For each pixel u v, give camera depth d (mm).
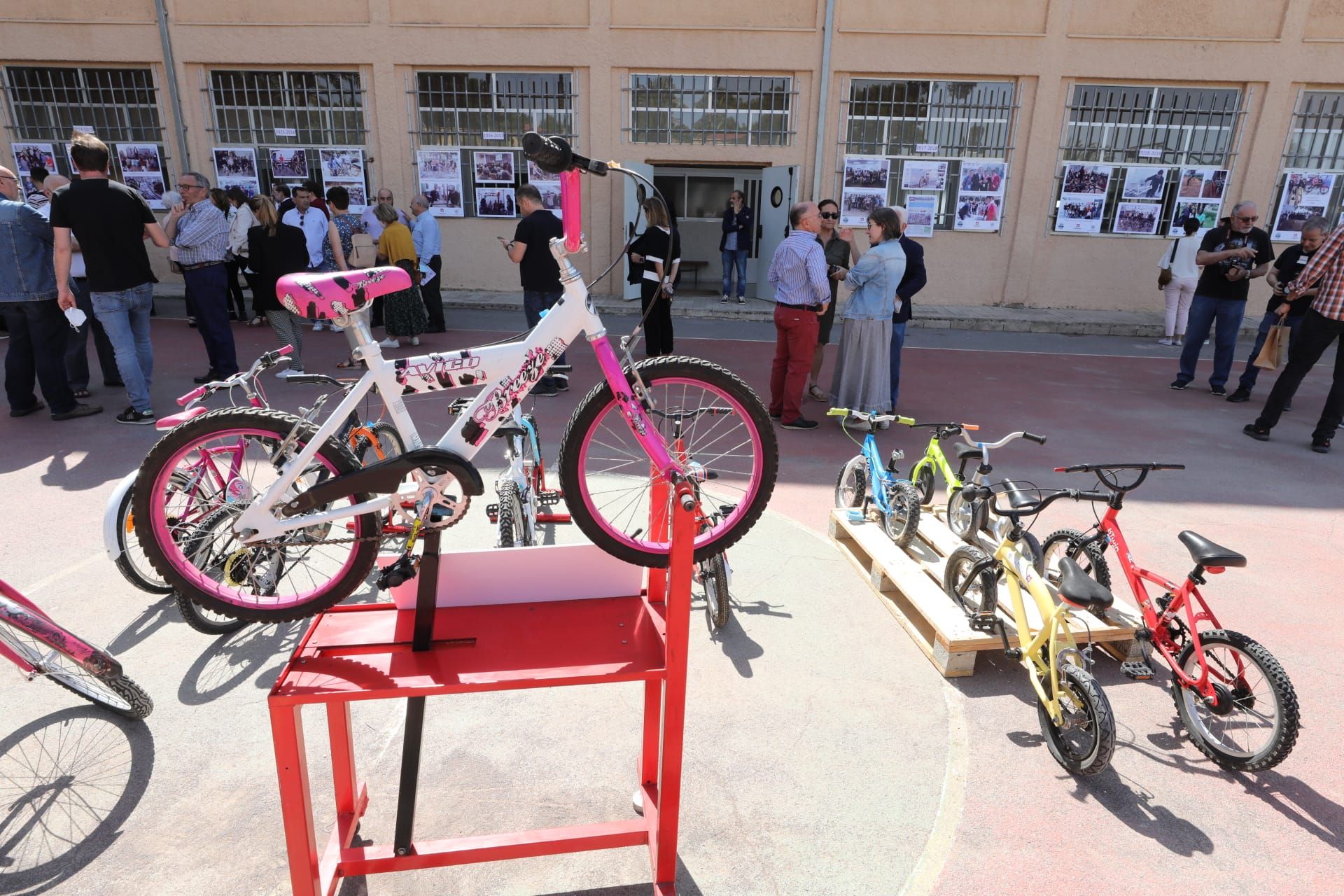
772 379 6609
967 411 7266
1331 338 6105
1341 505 5199
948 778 2670
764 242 12727
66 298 5398
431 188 12414
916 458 5926
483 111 12133
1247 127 11930
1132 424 6996
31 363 6043
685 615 1938
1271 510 5070
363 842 2359
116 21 11570
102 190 5402
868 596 3898
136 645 3260
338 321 2072
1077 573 2705
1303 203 12180
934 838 2410
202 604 2096
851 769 2701
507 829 2422
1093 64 11672
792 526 4660
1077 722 2645
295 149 12250
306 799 1961
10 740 2713
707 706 3012
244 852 2299
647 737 2449
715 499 4500
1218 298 7848
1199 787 2656
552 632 2160
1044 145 12031
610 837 2246
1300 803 2588
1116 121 12000
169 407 6500
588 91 11984
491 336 9812
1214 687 2801
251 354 8633
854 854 2346
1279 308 6652
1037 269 12672
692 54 11742
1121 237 12453
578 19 11680
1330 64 11508
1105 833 2441
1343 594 3969
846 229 7578
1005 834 2434
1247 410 7621
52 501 4562
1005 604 3520
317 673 1917
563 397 7152
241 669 3139
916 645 3477
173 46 11664
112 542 3301
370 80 11922
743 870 2283
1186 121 11984
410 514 2238
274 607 2133
